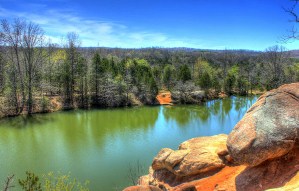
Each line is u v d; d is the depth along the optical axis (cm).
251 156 1145
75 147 3247
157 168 1762
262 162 1187
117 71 7319
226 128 4366
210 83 7781
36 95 5931
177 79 8106
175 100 7088
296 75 6162
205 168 1480
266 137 1140
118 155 2953
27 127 4253
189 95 7081
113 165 2655
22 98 5512
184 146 1722
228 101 7425
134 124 4597
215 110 6144
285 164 1138
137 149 3173
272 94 1288
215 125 4584
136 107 6384
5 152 3042
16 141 3491
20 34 5581
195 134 3928
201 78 7738
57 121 4722
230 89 8538
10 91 5259
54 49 9150
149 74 7400
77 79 6378
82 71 6444
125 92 6650
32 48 5734
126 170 2517
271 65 6088
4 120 4697
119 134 3884
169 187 1564
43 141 3500
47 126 4344
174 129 4234
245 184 1184
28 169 2550
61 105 5931
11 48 5862
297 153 1139
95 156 2916
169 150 1734
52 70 6712
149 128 4291
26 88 5647
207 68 9819
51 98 6166
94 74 6475
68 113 5488
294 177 1056
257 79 8712
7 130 4059
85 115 5331
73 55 6544
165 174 1692
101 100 6381
